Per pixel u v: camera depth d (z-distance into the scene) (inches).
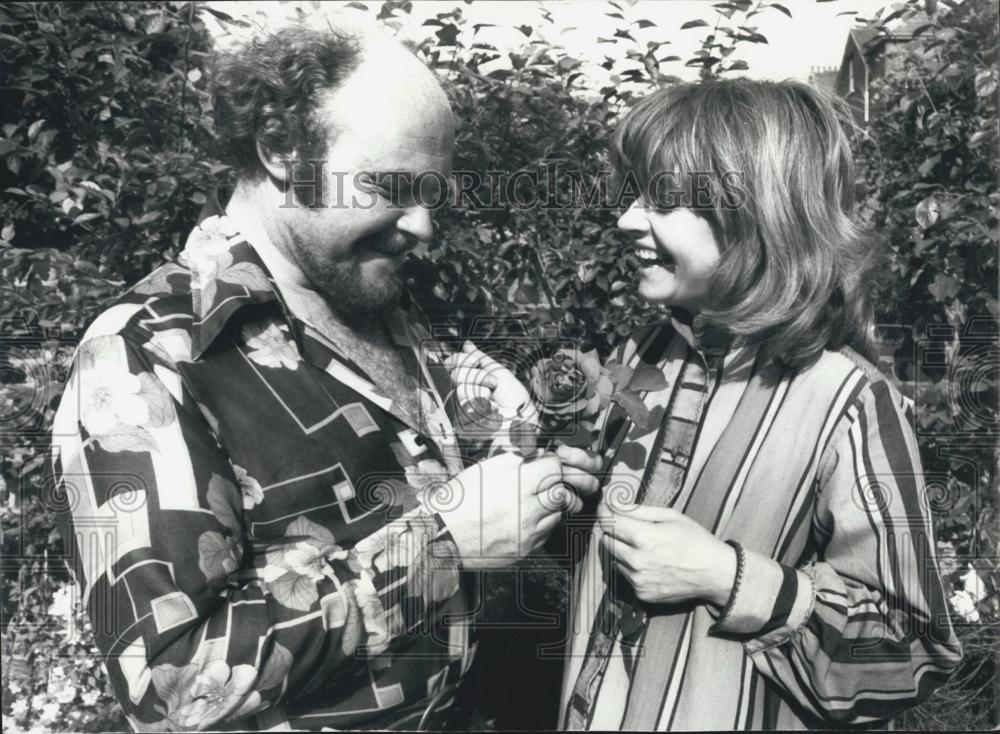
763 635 47.4
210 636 42.1
